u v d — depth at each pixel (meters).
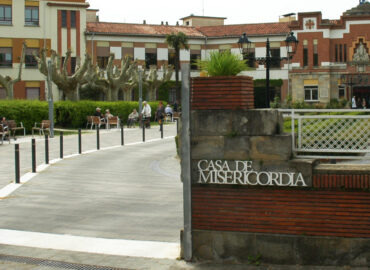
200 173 6.49
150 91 50.03
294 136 6.43
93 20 58.50
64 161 17.48
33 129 27.73
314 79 49.84
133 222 8.85
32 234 8.14
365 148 6.30
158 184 12.95
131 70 42.78
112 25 52.62
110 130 32.44
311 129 6.42
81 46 49.03
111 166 16.44
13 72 46.25
